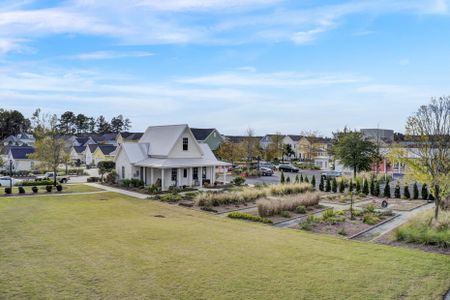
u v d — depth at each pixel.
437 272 9.65
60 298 7.71
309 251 11.64
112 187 33.66
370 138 45.00
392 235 14.83
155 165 31.88
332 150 50.25
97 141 92.25
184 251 11.41
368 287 8.56
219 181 39.06
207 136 64.69
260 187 29.84
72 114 153.00
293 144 88.31
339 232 15.37
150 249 11.58
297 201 22.02
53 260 10.31
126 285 8.48
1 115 110.56
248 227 15.97
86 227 15.12
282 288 8.44
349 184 32.75
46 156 34.59
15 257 10.59
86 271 9.39
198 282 8.74
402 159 17.28
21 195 27.41
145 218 17.86
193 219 17.86
